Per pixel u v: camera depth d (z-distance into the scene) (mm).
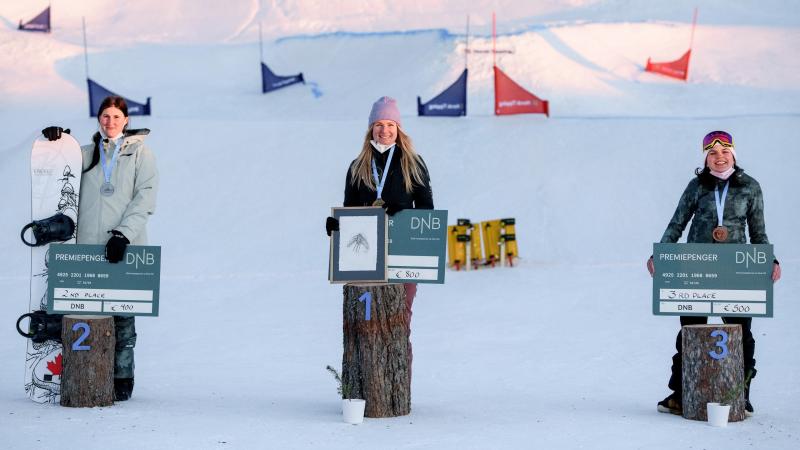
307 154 27875
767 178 24469
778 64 36531
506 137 27891
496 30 38125
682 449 6809
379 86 36000
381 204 7996
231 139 28922
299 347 13148
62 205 8625
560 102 31609
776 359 11117
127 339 8594
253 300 17953
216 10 51281
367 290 7785
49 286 8375
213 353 12703
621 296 16766
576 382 10023
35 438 6953
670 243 8031
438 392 9422
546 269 19938
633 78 35125
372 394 7801
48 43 44844
